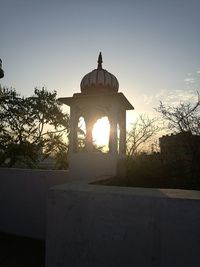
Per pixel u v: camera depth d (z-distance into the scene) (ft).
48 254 10.47
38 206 21.42
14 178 22.71
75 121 20.21
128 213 9.39
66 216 10.41
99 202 9.91
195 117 26.27
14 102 50.65
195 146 23.86
